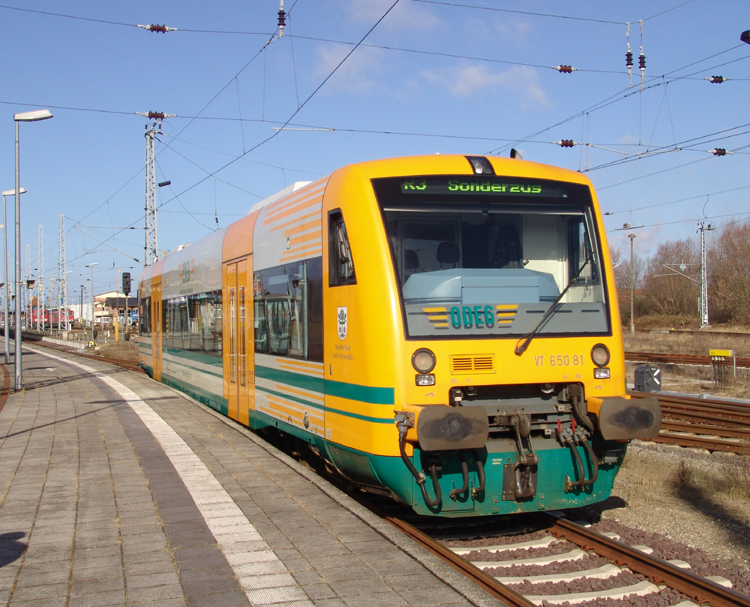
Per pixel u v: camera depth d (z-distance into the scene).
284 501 7.04
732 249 55.91
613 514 7.63
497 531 6.86
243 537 5.88
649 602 5.09
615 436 6.17
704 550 6.55
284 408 8.84
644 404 6.28
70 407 15.27
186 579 4.93
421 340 6.18
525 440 6.41
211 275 13.24
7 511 6.78
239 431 11.38
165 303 18.91
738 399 17.77
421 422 5.70
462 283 6.40
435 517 7.27
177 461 9.08
